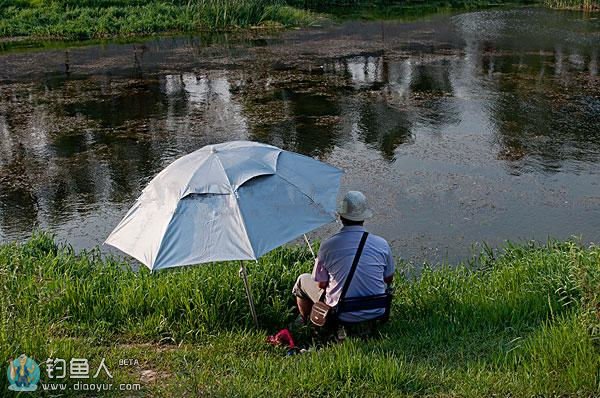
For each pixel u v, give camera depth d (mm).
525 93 16453
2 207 10195
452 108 15258
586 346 4699
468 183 10680
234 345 5484
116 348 5438
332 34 26438
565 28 26656
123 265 7816
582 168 11266
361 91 17094
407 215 9492
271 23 28688
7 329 5164
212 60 21500
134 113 15461
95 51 23562
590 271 5586
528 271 6781
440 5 35500
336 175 5359
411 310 6070
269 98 16547
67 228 9430
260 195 4863
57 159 12375
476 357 5035
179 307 6102
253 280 6445
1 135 13883
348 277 5090
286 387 4453
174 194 4871
